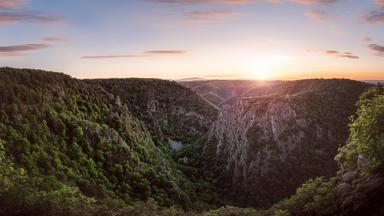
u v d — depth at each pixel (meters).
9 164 103.31
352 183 55.94
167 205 142.62
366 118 53.09
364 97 73.56
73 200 83.75
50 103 152.00
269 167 190.88
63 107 157.88
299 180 183.50
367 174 54.00
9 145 114.94
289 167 190.25
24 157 113.62
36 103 143.00
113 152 157.00
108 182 140.00
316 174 184.38
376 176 51.94
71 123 149.88
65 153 136.12
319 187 66.62
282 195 179.00
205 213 99.62
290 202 69.56
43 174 113.94
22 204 75.56
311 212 60.03
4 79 140.62
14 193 77.44
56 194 81.62
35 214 74.69
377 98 57.53
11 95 134.38
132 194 142.25
